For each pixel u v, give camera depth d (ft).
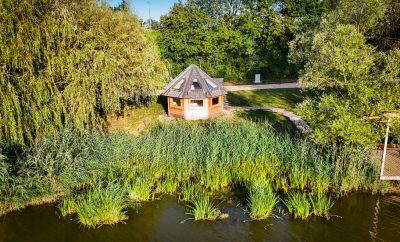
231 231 37.78
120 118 76.79
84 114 52.60
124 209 42.63
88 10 54.03
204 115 76.07
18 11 45.09
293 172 47.37
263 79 129.39
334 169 47.32
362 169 47.01
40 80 47.75
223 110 82.89
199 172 49.37
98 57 51.70
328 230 37.83
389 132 43.88
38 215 41.19
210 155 50.39
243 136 57.31
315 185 46.21
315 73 49.14
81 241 36.45
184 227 38.78
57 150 48.08
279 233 37.32
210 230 38.04
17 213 41.50
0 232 37.76
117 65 55.01
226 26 144.36
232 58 132.16
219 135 56.13
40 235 37.32
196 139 54.65
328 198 44.70
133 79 58.70
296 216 40.06
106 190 41.04
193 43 126.93
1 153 44.68
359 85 41.52
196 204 40.70
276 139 53.98
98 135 53.52
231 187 48.01
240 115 78.89
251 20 138.62
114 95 57.11
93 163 48.62
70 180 45.29
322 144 51.39
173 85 78.13
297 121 72.54
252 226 38.68
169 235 37.29
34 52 46.88
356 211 41.68
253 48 131.23
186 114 75.41
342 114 41.47
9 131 48.21
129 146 53.78
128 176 48.52
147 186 45.34
